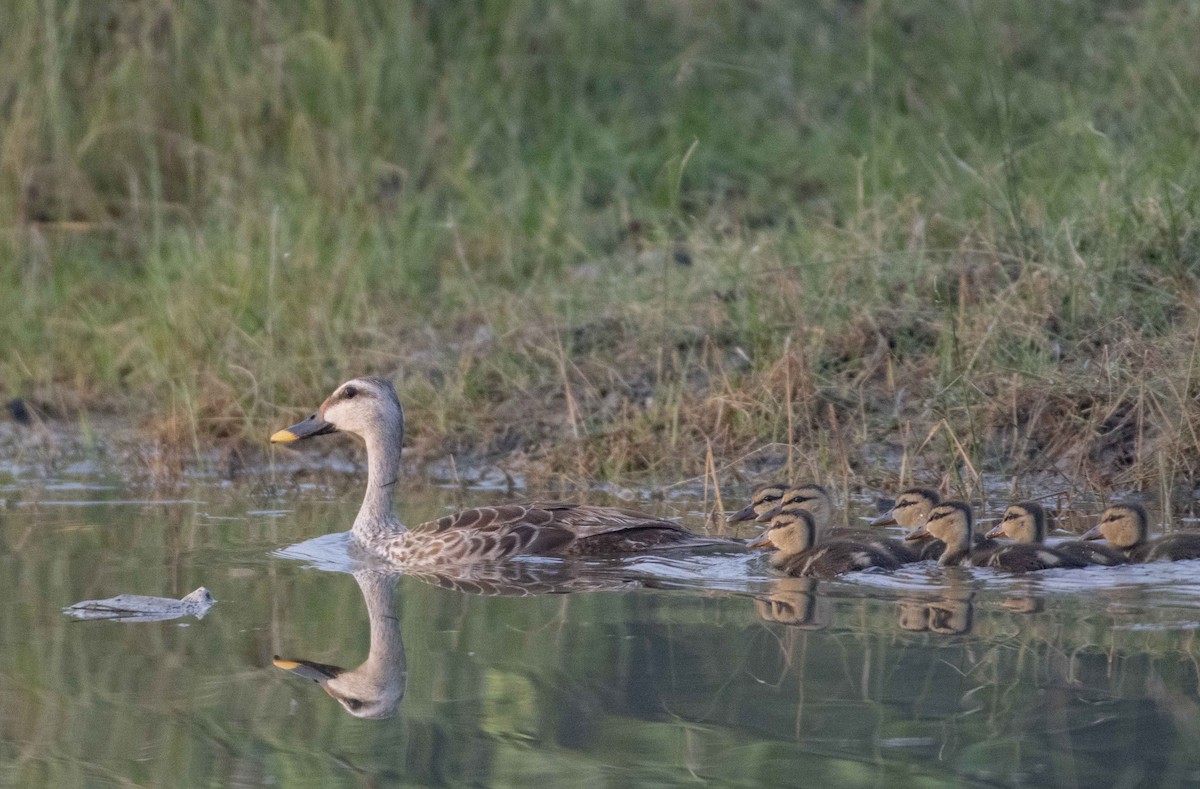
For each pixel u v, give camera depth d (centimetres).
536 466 1446
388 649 873
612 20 2284
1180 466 1278
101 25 2147
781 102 2203
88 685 816
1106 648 834
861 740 709
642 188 2056
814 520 1089
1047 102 1994
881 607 940
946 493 1276
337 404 1232
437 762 702
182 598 988
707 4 2336
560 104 2195
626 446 1426
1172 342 1365
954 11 2186
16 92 2106
